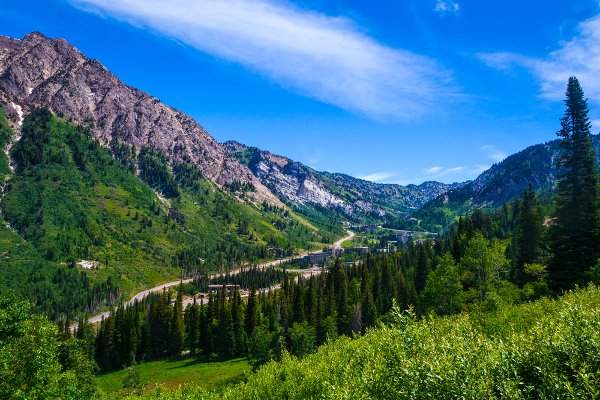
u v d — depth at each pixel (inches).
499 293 2508.6
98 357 5132.9
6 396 1069.1
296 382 1328.7
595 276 1971.0
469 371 491.8
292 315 4771.2
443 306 2583.7
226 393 1712.6
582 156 2657.5
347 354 1135.6
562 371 495.8
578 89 2738.7
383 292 4909.0
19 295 1337.4
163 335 5595.5
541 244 3348.9
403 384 536.4
